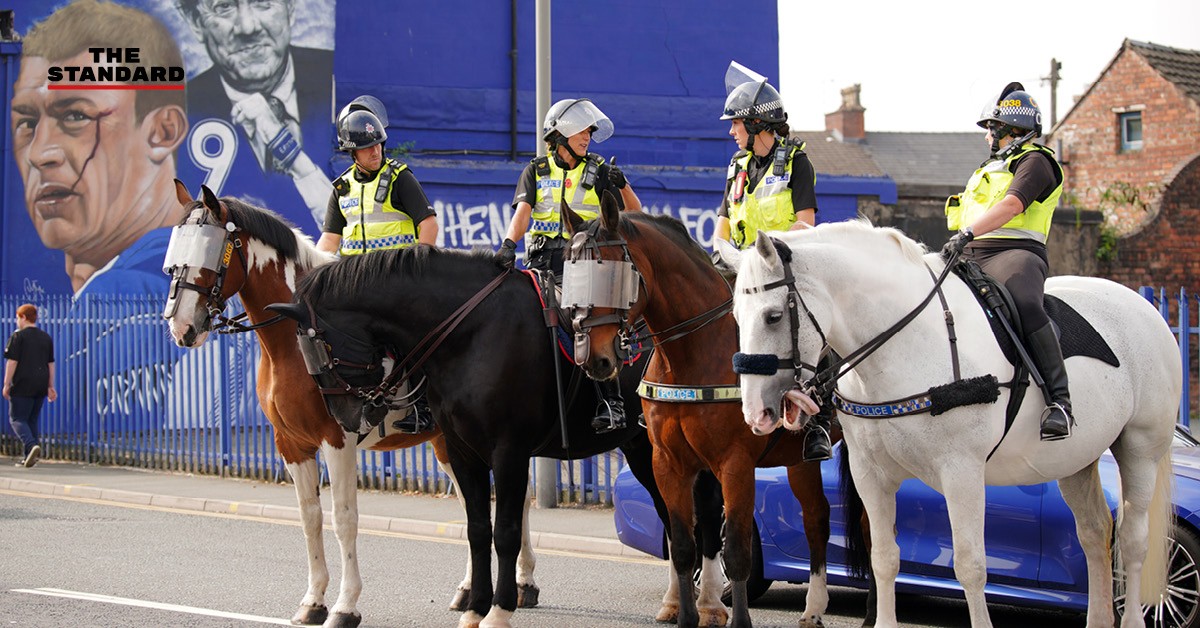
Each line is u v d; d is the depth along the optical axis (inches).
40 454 601.3
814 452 226.7
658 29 776.9
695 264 245.9
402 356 249.9
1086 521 236.2
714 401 235.1
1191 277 839.7
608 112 767.7
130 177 657.6
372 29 736.3
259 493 496.1
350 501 260.5
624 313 230.7
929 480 203.3
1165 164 951.0
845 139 1743.4
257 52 673.0
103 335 603.8
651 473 291.7
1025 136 231.8
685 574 246.7
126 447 593.3
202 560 351.3
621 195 281.4
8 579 313.6
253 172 672.4
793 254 195.9
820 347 196.2
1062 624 280.2
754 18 791.1
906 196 802.8
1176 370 240.1
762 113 259.4
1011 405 206.4
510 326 248.2
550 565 359.6
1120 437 236.8
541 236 274.8
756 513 286.2
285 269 277.9
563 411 248.2
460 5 752.3
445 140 748.6
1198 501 245.9
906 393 199.0
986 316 209.5
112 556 354.6
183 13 662.5
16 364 582.2
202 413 565.6
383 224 280.5
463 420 245.3
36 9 650.8
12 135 648.4
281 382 263.4
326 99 684.7
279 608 282.4
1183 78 959.0
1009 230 227.6
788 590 323.6
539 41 464.1
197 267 262.5
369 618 276.7
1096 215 830.5
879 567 209.6
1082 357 220.5
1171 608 245.0
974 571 196.2
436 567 349.4
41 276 649.6
